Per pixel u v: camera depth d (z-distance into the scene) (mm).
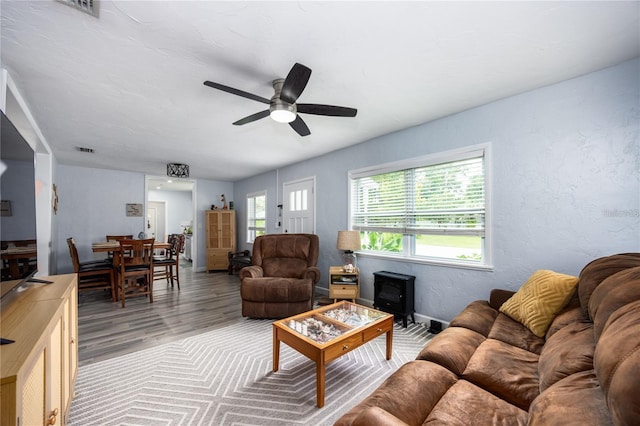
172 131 3184
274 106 2008
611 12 1409
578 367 1071
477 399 1183
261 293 3191
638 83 1843
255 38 1596
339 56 1781
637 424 567
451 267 2791
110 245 4293
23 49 1659
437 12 1403
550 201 2195
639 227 1839
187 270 6684
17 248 1409
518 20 1466
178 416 1619
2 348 899
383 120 2928
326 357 1729
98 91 2203
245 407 1701
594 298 1291
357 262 3773
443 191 2922
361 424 899
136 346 2533
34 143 3227
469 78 2080
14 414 753
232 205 7039
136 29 1504
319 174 4418
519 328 1787
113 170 5531
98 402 1734
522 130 2330
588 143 2027
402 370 1378
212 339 2691
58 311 1259
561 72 2006
